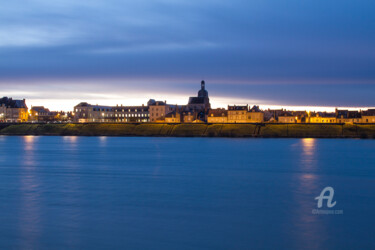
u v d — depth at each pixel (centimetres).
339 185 8825
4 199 7431
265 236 5456
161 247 5091
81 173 10644
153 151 16700
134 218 6219
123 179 9669
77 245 5153
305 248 5066
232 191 8206
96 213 6475
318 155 14838
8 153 16112
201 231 5644
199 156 14675
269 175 10219
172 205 7012
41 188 8500
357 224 5950
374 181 9312
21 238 5375
